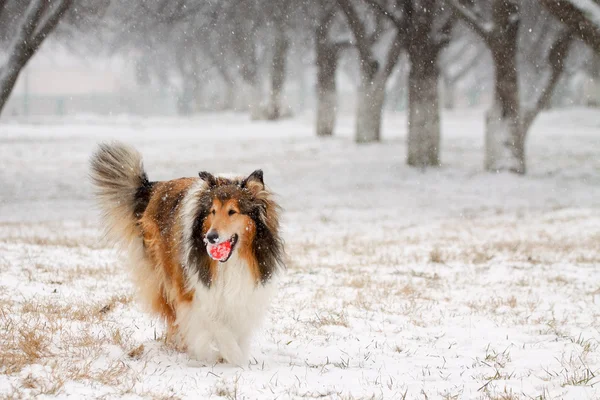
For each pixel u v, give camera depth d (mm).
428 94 27781
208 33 30141
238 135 39062
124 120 49562
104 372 5812
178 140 36812
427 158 28188
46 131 39688
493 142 27125
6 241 13211
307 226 18312
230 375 6105
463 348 7391
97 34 27594
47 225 17281
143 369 6012
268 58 50875
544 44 39188
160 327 7660
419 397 5648
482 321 8523
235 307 6422
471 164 29422
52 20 18875
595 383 5996
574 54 44969
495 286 10750
